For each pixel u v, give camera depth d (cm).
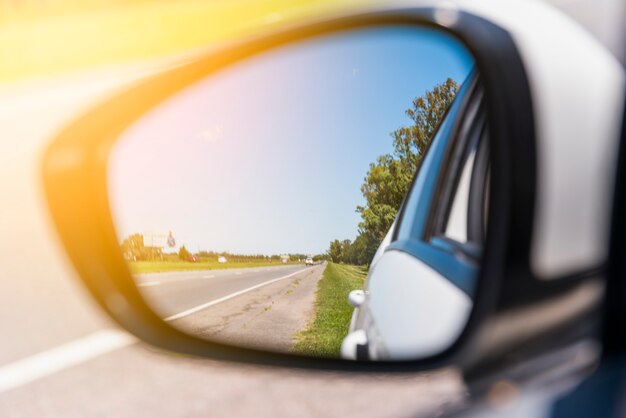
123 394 339
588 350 128
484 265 131
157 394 333
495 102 134
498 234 128
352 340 190
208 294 184
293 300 172
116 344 408
